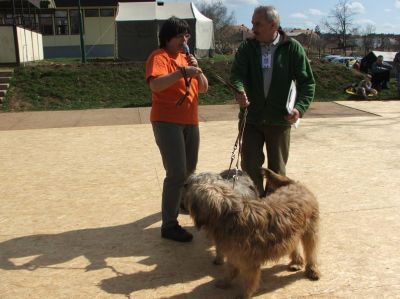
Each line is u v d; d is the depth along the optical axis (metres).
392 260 3.98
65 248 4.38
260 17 4.17
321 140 8.77
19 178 6.66
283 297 3.47
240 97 4.20
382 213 5.02
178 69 3.99
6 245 4.45
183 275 3.86
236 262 3.31
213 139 9.05
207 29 24.45
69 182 6.41
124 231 4.75
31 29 21.95
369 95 16.16
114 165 7.26
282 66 4.28
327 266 3.90
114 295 3.55
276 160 4.54
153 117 4.35
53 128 10.83
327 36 54.81
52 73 16.97
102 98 15.88
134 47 22.55
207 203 3.17
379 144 8.35
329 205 5.29
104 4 32.38
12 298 3.52
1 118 12.70
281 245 3.30
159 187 6.11
